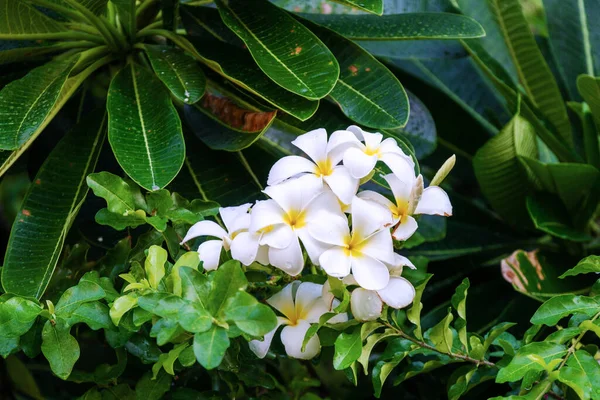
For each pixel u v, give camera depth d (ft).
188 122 4.75
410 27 4.87
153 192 4.19
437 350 4.10
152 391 4.13
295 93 4.35
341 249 3.84
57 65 4.54
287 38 4.52
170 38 4.84
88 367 4.67
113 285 4.24
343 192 3.87
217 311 3.70
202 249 3.94
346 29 4.89
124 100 4.54
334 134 3.99
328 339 4.01
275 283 4.08
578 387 3.75
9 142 4.20
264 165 4.85
